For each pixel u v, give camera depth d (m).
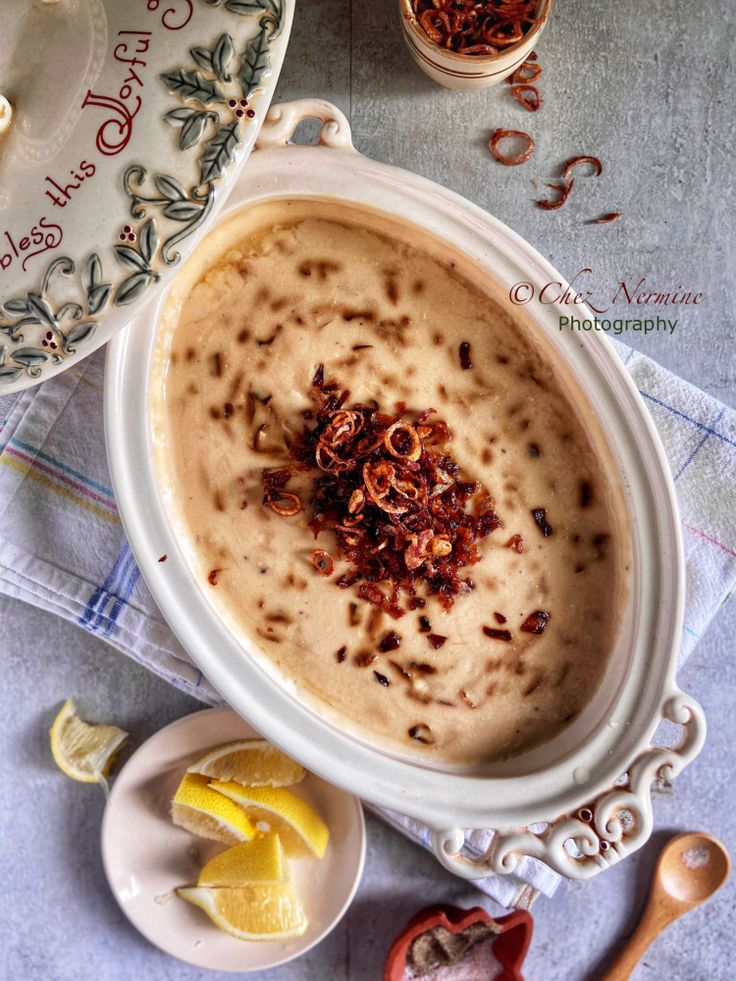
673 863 0.51
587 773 0.42
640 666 0.42
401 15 0.45
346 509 0.43
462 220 0.42
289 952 0.49
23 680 0.51
